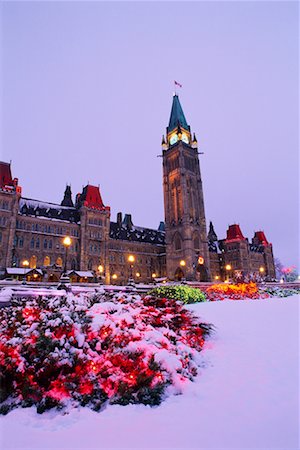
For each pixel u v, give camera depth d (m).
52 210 81.50
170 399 6.46
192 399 6.36
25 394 6.69
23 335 7.98
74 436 5.09
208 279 91.56
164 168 105.81
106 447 4.64
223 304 17.25
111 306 9.79
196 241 94.25
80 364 7.17
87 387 6.74
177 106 114.31
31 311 9.62
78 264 76.25
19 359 7.27
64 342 7.62
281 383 6.61
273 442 4.50
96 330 8.16
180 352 8.20
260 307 15.67
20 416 6.08
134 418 5.66
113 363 7.27
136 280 93.06
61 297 10.91
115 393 6.65
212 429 5.02
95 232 80.69
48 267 64.50
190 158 104.56
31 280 62.59
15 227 68.88
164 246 103.00
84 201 81.50
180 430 5.07
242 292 29.88
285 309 14.74
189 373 7.45
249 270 113.62
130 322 8.48
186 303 19.16
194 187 102.25
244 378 7.09
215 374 7.53
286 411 5.40
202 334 10.23
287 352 8.51
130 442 4.76
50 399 6.49
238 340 10.02
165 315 10.21
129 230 105.44
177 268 91.31
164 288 20.14
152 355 7.27
